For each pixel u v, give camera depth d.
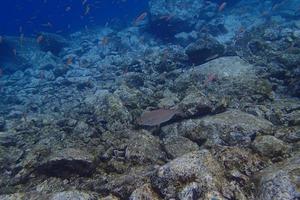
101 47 7.11
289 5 6.76
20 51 7.27
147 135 2.02
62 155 1.82
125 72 4.33
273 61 3.25
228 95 2.63
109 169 1.85
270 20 6.32
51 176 1.88
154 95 2.92
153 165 1.76
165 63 3.99
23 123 3.07
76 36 9.67
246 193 1.32
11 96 5.10
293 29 5.15
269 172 1.31
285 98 2.58
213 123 1.98
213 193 1.24
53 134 2.59
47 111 3.93
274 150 1.59
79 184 1.76
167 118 1.82
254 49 4.06
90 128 2.48
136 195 1.34
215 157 1.52
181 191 1.27
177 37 6.32
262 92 2.59
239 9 7.34
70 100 4.15
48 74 5.90
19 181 1.94
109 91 3.86
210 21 6.71
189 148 1.89
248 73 2.90
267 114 2.19
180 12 6.73
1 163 2.26
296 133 1.76
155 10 6.81
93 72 5.38
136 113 2.55
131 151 1.88
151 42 6.84
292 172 1.22
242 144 1.81
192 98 2.26
